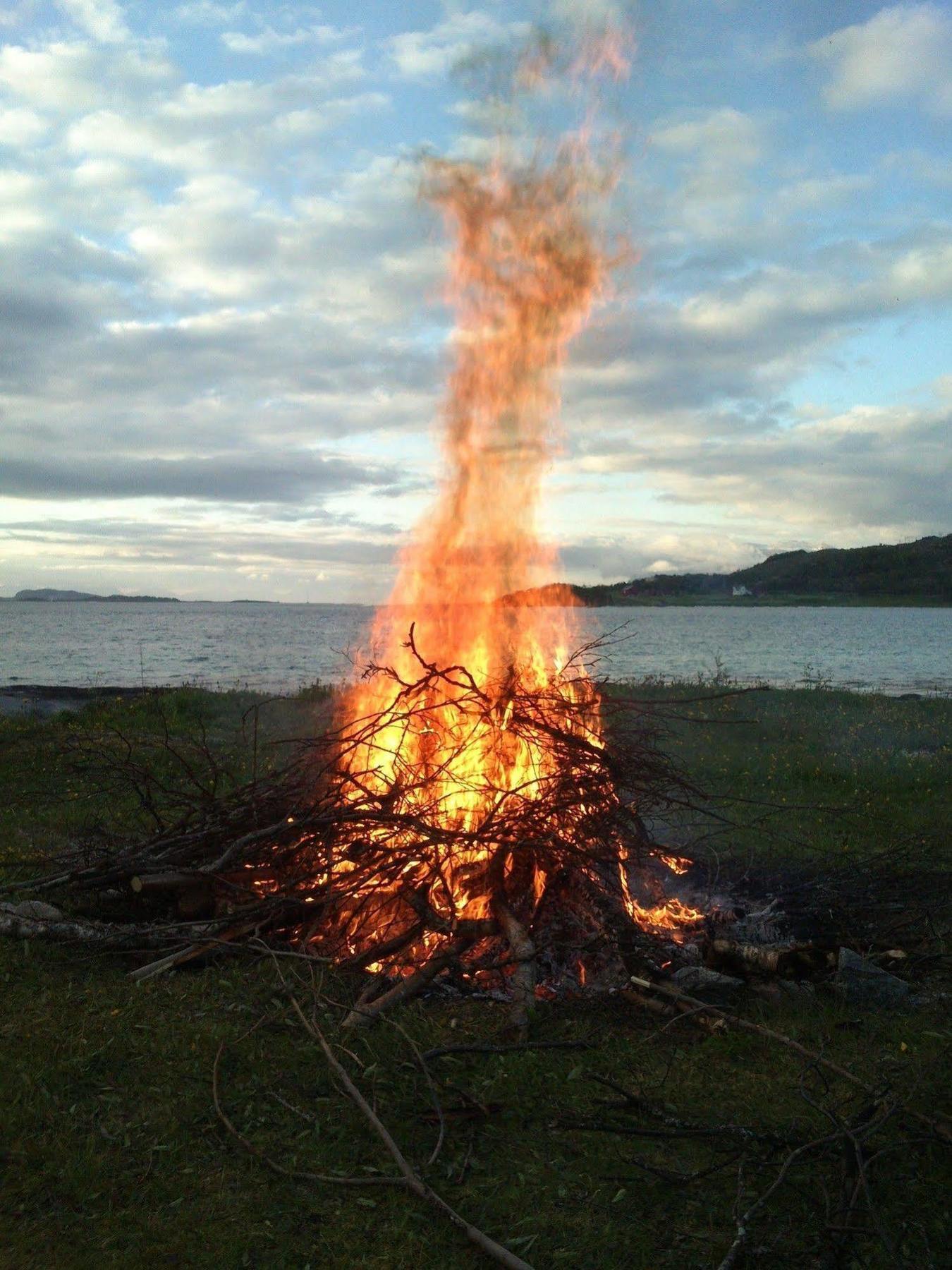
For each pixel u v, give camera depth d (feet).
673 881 23.68
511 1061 13.55
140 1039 13.97
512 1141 11.57
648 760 21.79
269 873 19.15
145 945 17.85
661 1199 10.43
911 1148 11.21
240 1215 10.03
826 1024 15.30
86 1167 10.61
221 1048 13.16
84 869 20.33
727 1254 9.34
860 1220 9.97
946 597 561.43
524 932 16.92
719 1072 13.62
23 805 30.01
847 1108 12.42
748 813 30.76
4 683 101.14
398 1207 10.25
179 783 32.73
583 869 18.75
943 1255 9.47
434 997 16.38
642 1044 14.55
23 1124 11.44
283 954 16.33
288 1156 11.09
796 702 64.23
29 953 17.07
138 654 155.33
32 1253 9.33
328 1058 12.87
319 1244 9.63
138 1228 9.76
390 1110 12.14
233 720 51.42
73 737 41.32
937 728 51.39
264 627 309.63
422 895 17.39
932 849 24.16
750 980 17.04
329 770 21.68
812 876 23.35
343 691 58.95
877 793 34.35
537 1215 10.11
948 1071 13.28
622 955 17.66
